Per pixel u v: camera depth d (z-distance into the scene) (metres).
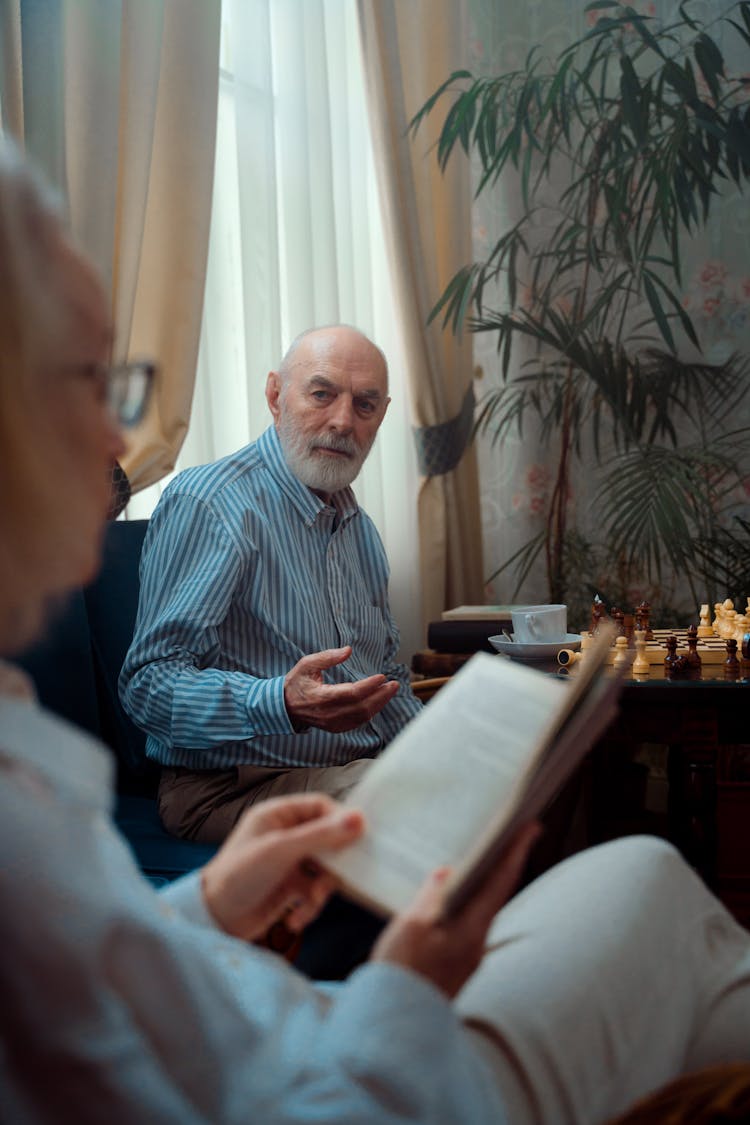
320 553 2.07
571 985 0.80
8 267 0.56
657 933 0.88
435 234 3.80
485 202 4.18
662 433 4.06
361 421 2.07
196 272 2.64
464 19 3.85
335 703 1.69
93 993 0.54
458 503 3.86
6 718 0.58
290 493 2.05
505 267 4.18
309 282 3.18
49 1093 0.54
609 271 4.15
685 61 3.90
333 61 3.38
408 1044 0.63
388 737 2.11
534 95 4.12
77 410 0.60
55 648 1.96
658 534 3.95
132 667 1.87
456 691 0.87
